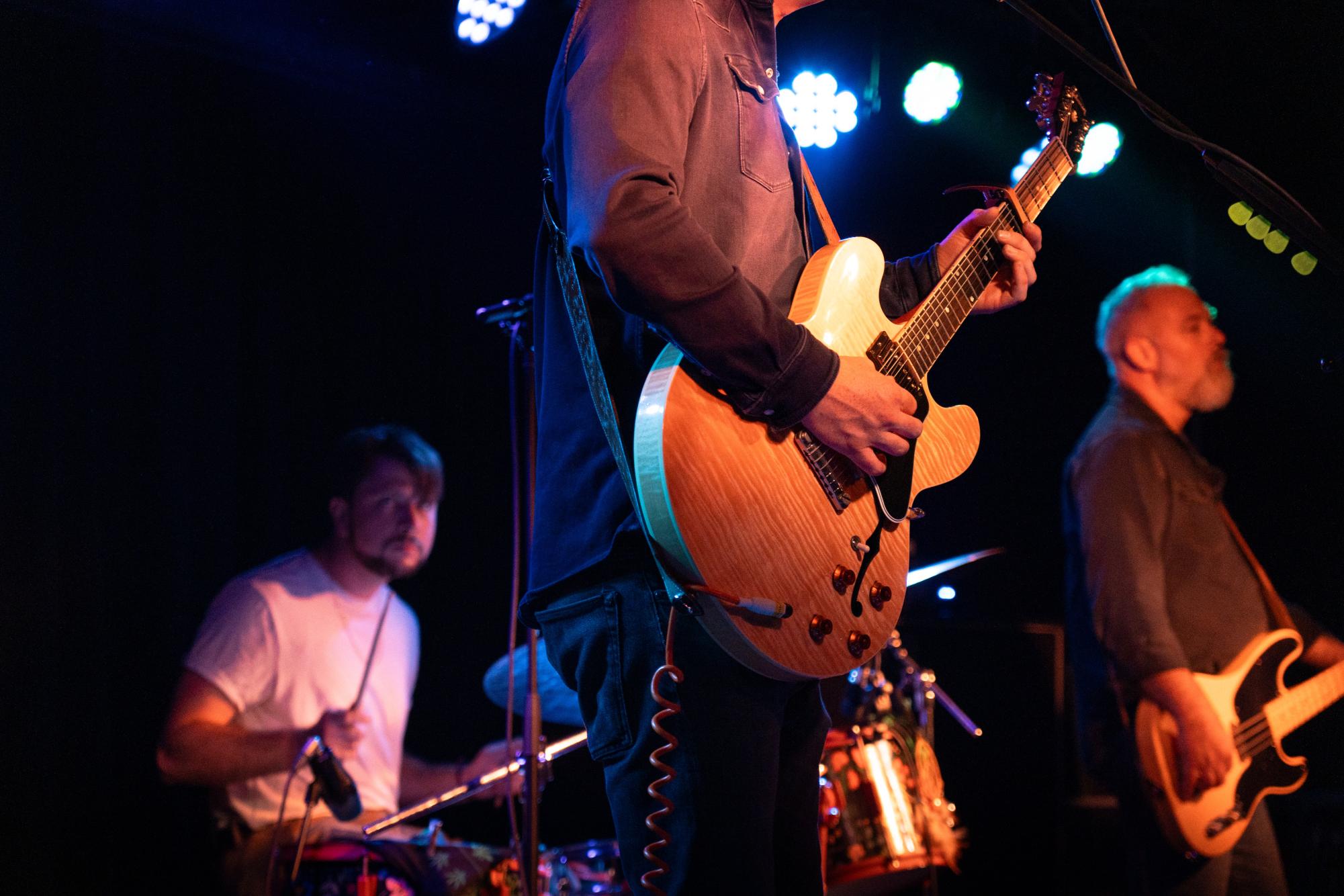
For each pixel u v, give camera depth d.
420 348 4.44
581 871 3.17
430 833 3.03
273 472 4.12
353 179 4.37
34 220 3.76
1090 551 3.07
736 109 1.49
